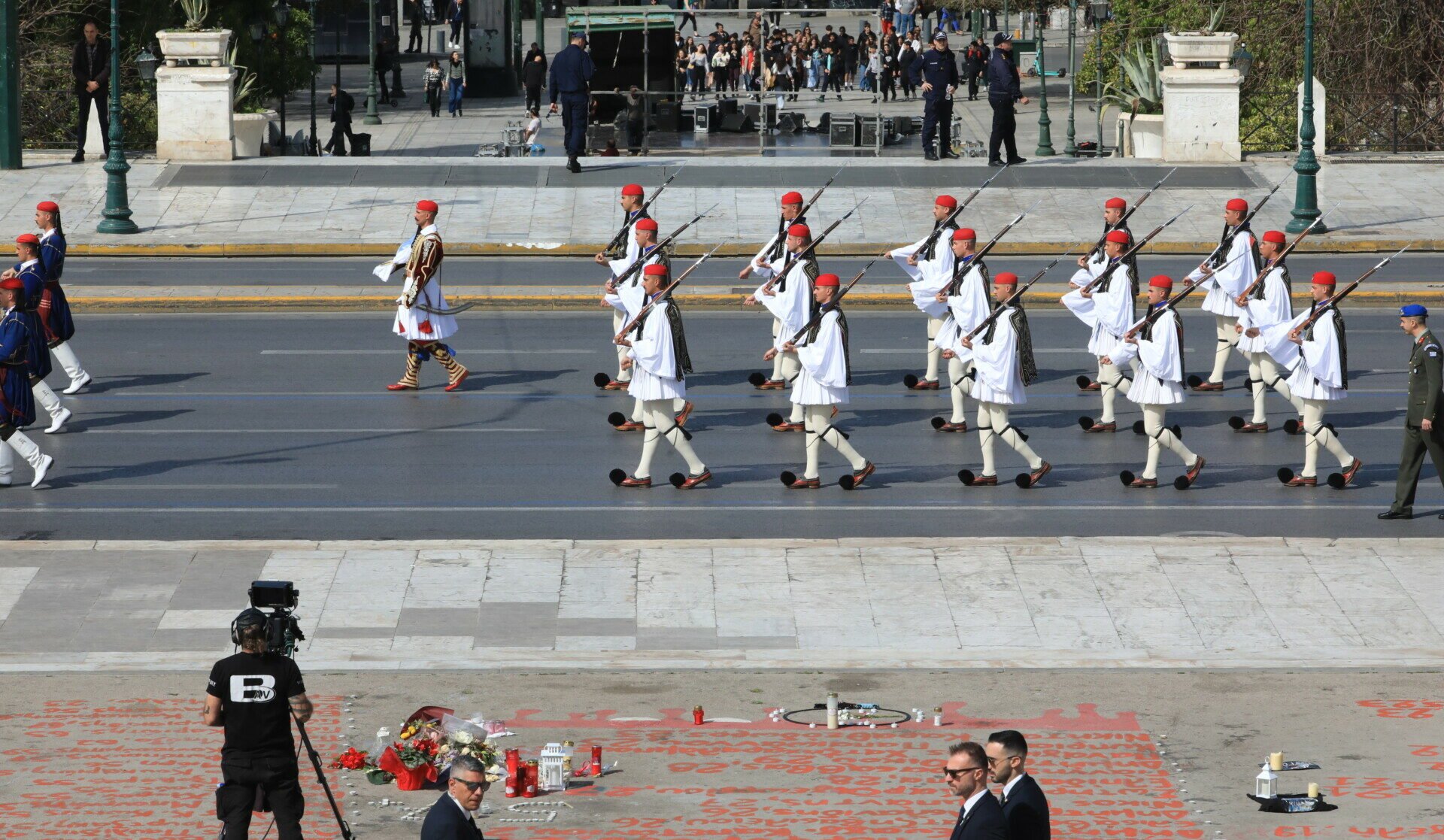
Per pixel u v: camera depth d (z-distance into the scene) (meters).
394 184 40.84
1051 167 42.78
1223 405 25.58
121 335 29.22
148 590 17.50
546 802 12.95
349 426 23.95
